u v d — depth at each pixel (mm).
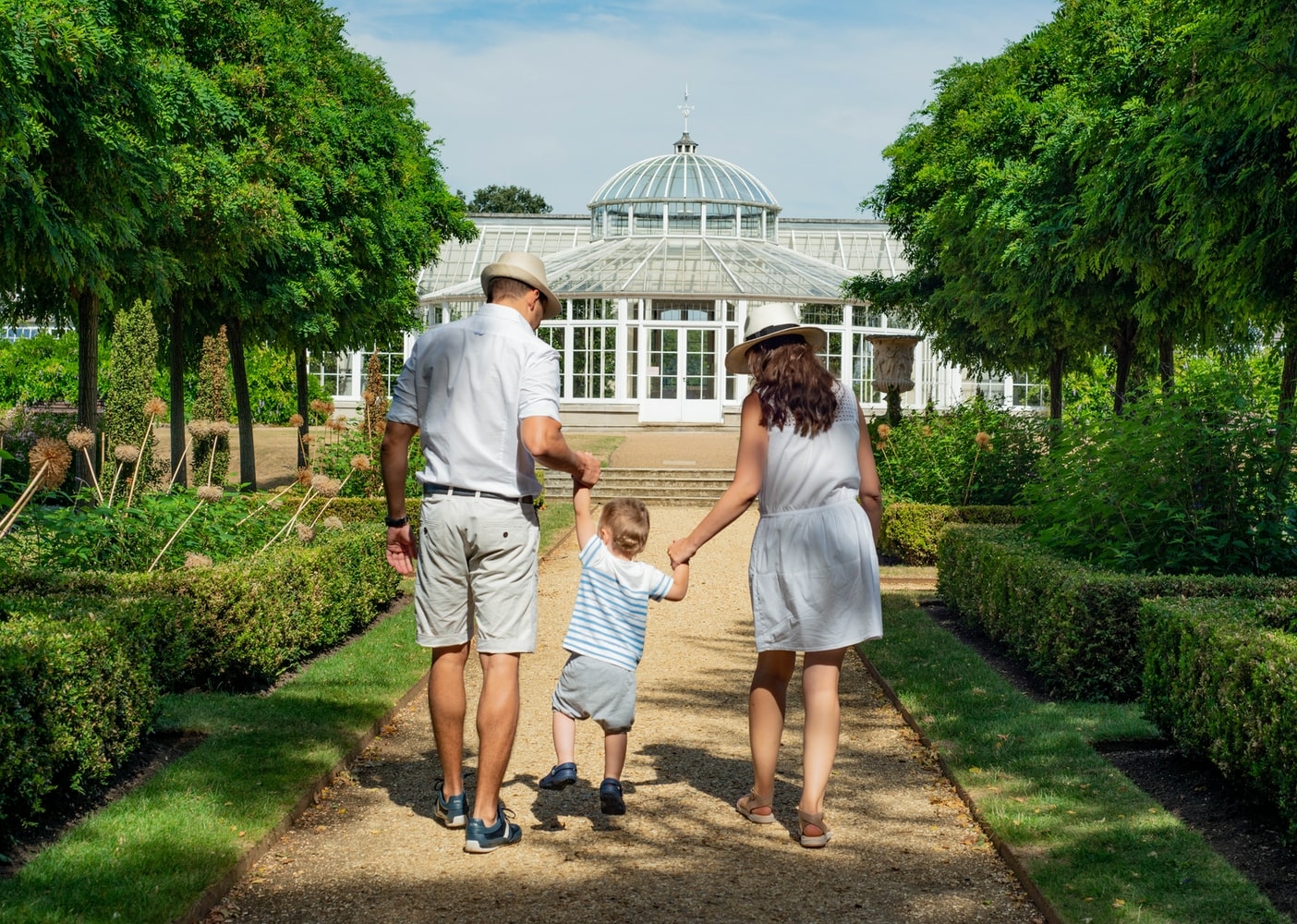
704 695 6766
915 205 19672
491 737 4152
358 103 19984
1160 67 11289
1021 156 14789
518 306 4465
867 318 35375
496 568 4227
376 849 4141
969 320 18031
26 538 7285
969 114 16578
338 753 5098
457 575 4270
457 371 4289
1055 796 4523
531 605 4297
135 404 18156
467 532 4215
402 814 4543
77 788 4285
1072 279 13344
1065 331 16891
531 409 4227
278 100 16828
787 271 35281
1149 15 11656
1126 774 4930
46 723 4082
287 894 3727
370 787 4887
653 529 16078
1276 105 7617
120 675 4629
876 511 4469
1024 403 36688
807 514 4254
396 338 25406
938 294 19078
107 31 10781
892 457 14688
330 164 17812
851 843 4254
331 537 8297
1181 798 4551
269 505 8484
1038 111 14281
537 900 3689
